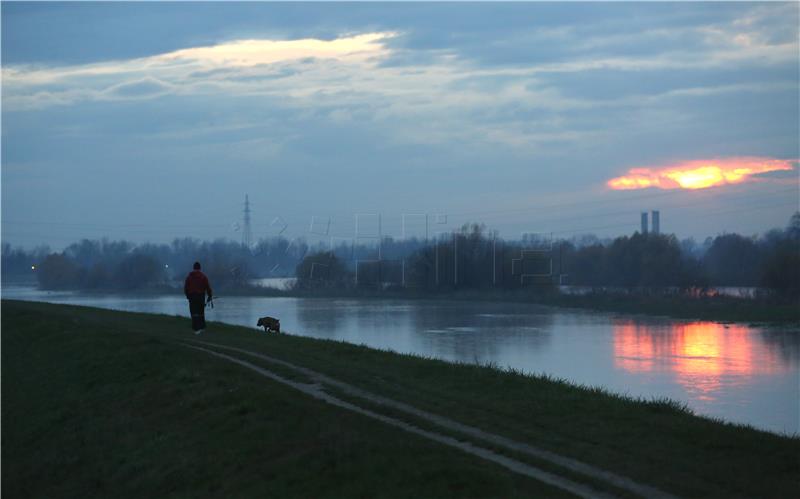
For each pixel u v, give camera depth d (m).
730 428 13.38
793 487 10.58
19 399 25.58
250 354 23.05
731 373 41.88
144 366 22.88
